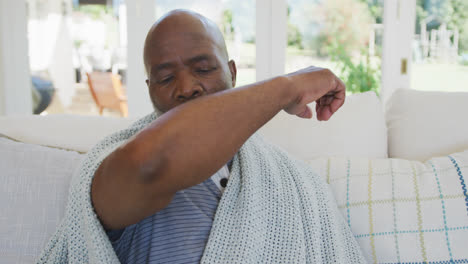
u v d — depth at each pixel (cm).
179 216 74
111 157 51
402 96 128
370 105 125
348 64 290
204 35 71
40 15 288
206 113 49
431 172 101
